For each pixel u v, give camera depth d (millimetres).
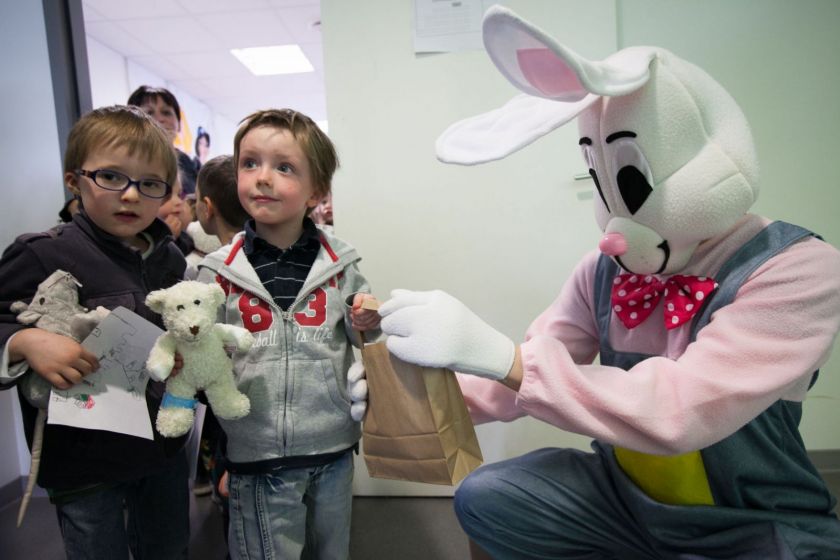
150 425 799
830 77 1436
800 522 687
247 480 856
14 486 1585
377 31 1395
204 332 712
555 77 583
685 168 620
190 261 1513
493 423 1492
